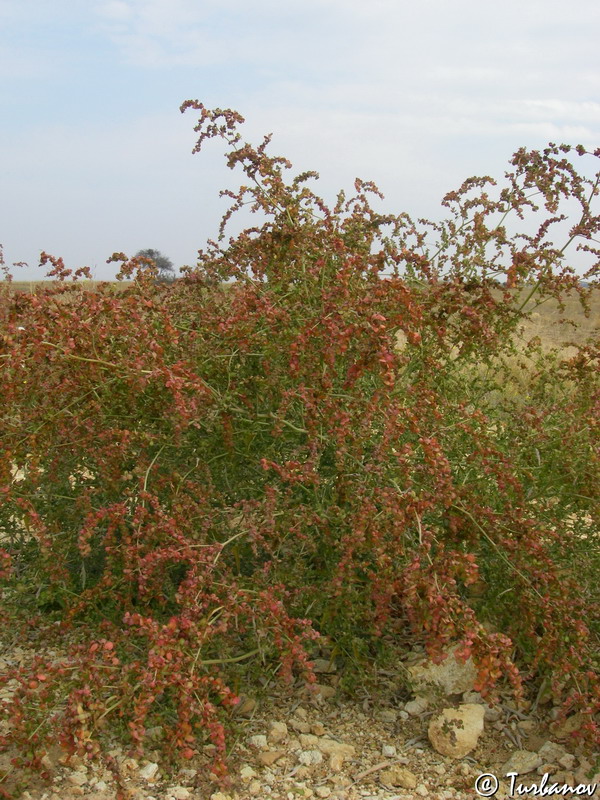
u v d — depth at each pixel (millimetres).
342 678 3281
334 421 3209
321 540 3510
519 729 3162
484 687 2602
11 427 3283
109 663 2836
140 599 3330
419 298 3664
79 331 3201
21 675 2695
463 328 3867
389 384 2924
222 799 2654
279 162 4141
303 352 3266
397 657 3467
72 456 3756
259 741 2994
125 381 3287
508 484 3287
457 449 3736
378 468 3090
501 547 3299
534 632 3229
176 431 3223
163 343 3350
